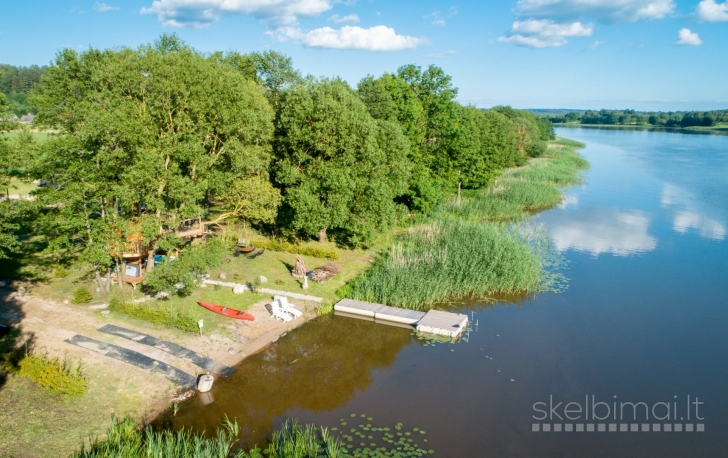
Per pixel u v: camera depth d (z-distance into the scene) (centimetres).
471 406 2098
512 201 6038
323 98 3672
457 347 2633
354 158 3712
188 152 2733
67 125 3209
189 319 2523
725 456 1817
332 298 3173
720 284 3528
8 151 2566
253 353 2486
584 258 4103
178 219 2847
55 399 1902
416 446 1828
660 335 2758
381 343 2680
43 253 3275
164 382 2125
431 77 5259
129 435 1752
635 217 5584
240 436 1873
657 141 17025
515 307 3155
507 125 8869
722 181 8094
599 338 2730
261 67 5066
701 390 2233
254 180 3422
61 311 2575
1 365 2061
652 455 1814
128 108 2694
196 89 2878
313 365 2436
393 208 4041
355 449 1797
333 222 3662
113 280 2969
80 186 2495
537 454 1802
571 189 7362
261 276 3291
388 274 3356
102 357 2205
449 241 3950
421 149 5234
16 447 1639
